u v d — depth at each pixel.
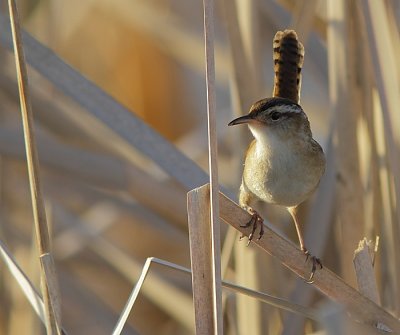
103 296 12.31
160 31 13.27
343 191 8.80
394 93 7.80
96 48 14.63
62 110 11.25
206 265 6.40
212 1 6.19
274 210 9.98
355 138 8.77
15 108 11.59
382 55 7.85
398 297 8.26
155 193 10.94
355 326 6.40
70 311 11.03
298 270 7.08
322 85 11.41
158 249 13.18
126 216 12.11
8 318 10.16
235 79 9.37
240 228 7.11
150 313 12.73
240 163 9.48
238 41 9.35
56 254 11.52
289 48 8.59
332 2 8.90
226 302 9.10
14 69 11.64
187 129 14.68
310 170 8.27
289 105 8.22
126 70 14.61
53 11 13.02
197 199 6.43
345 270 8.80
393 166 7.75
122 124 8.90
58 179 11.74
